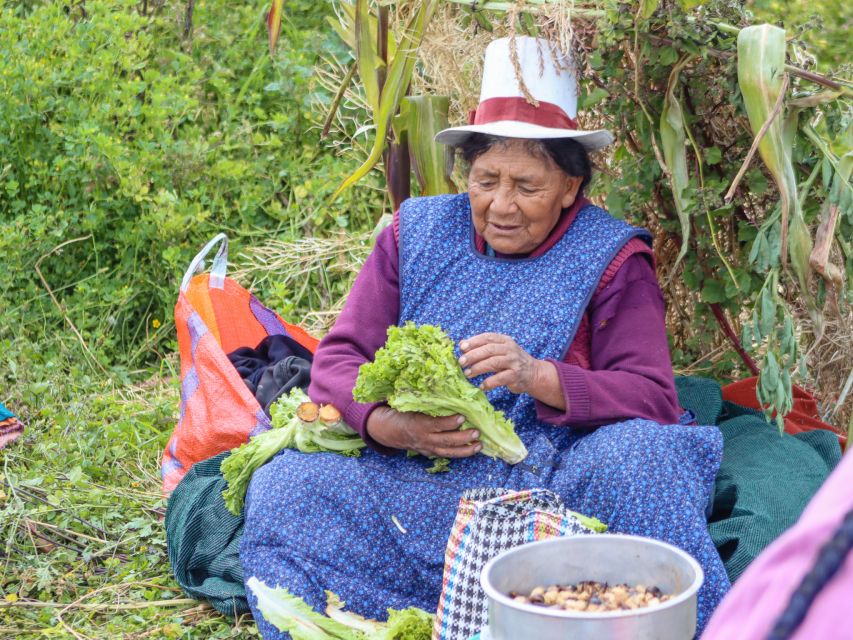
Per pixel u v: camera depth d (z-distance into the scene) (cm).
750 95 255
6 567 284
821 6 380
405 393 236
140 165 459
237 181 486
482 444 242
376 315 275
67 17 509
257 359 344
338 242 456
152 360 448
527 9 275
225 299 354
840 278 268
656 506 222
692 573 173
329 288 450
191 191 467
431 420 241
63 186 459
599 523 210
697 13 271
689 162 297
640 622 158
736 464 276
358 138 487
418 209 281
